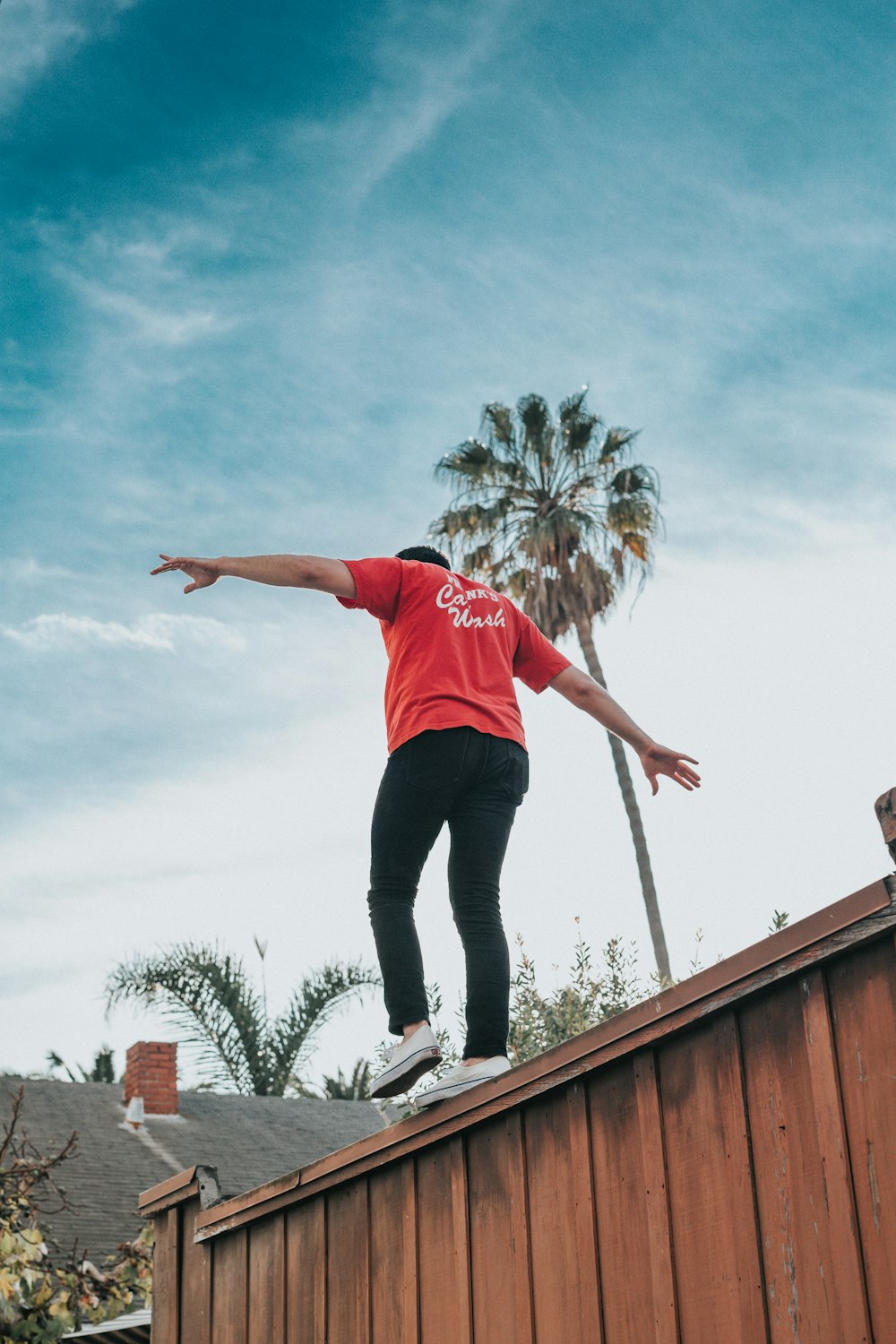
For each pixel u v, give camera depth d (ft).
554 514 68.28
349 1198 12.40
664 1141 8.79
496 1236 10.28
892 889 7.13
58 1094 55.93
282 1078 62.03
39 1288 28.99
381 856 11.16
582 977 21.95
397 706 11.49
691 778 12.27
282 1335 13.05
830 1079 7.55
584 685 12.51
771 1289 7.74
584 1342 9.18
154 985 61.57
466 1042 10.90
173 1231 15.83
